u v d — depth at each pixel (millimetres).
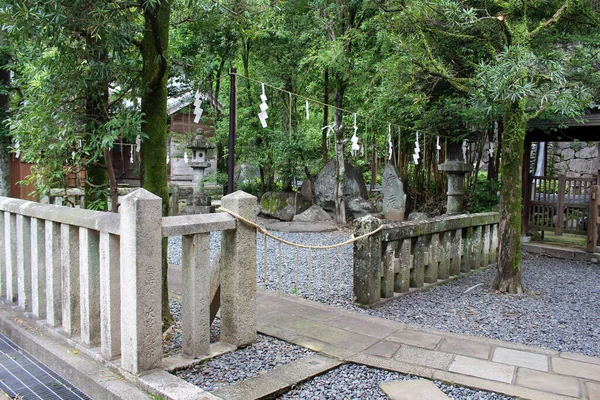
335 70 9078
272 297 4566
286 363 2924
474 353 3137
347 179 10516
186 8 3984
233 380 2654
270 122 11008
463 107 7406
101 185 3711
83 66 3186
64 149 3352
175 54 4090
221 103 11914
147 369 2498
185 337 2881
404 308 4402
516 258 5016
